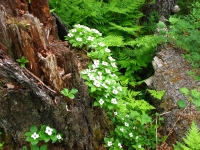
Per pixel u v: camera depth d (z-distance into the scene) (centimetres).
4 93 78
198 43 138
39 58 80
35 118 84
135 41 141
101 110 102
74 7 143
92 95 96
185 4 202
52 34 103
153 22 175
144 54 149
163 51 143
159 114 122
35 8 97
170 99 123
